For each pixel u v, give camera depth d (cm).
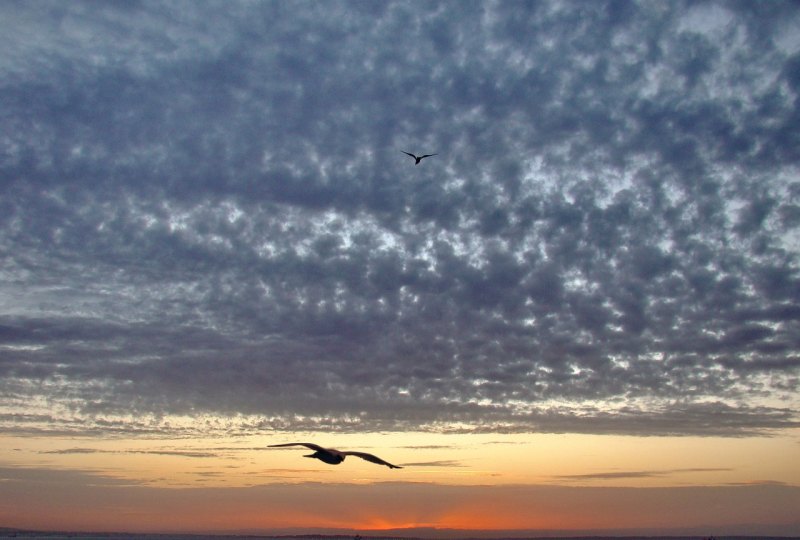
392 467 1429
